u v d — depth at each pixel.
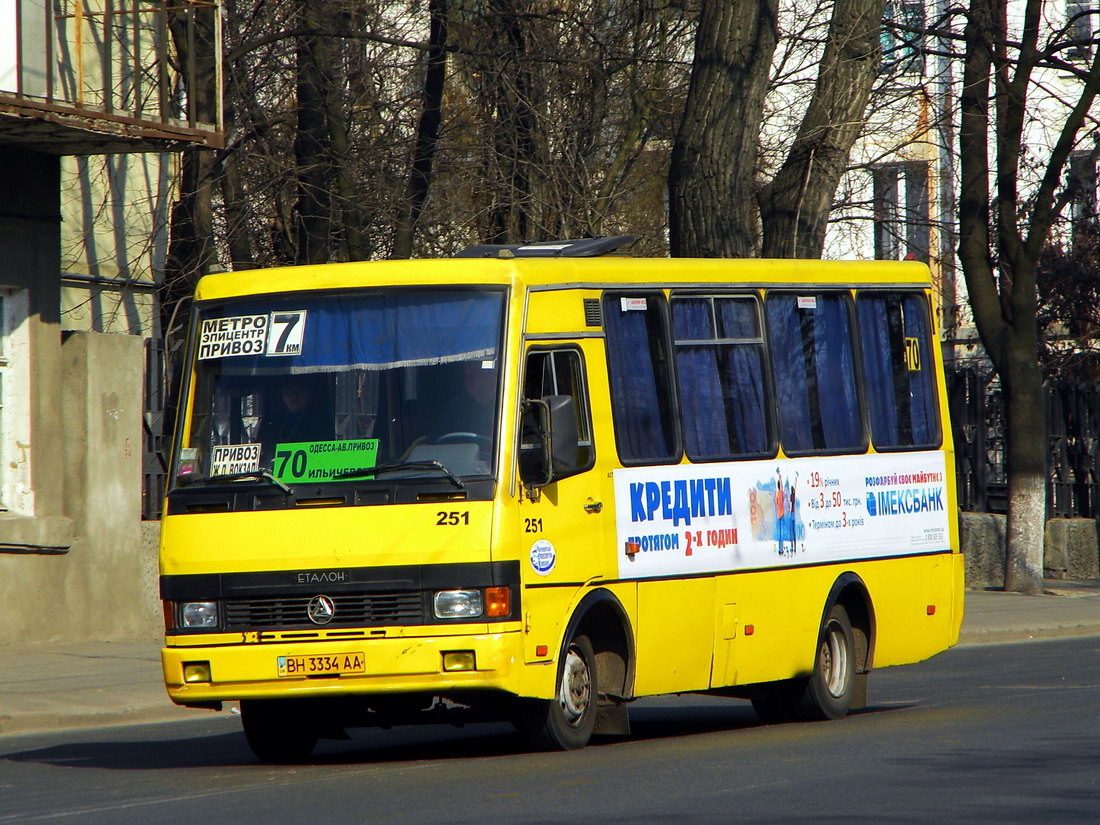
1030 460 73.62
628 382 33.34
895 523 40.06
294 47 75.94
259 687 29.69
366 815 24.50
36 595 52.50
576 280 32.50
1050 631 60.91
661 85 81.94
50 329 53.12
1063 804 24.41
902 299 41.47
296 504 30.08
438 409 30.36
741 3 56.41
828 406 38.66
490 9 77.56
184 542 30.38
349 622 29.48
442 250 79.19
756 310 37.12
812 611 37.28
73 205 64.56
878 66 61.75
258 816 24.83
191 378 31.81
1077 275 95.94
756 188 74.56
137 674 46.66
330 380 30.97
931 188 94.94
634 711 43.44
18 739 38.25
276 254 77.88
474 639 29.17
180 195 68.00
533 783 27.38
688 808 24.41
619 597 32.22
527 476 30.23
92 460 54.31
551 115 76.88
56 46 53.88
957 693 43.44
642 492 33.03
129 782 29.86
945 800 24.86
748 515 35.75
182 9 54.03
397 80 81.81
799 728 36.12
